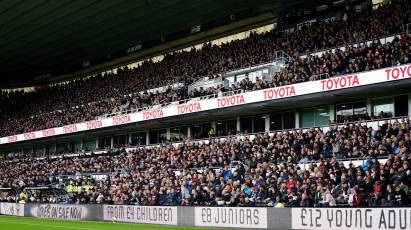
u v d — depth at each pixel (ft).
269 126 110.93
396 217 55.11
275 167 80.89
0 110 203.62
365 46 93.97
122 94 158.20
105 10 140.36
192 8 137.59
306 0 127.13
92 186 117.29
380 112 91.86
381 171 65.77
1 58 189.78
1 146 186.09
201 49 147.84
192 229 72.38
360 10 114.01
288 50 116.06
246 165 91.30
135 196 97.14
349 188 67.82
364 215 57.88
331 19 117.60
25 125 179.63
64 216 102.42
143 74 161.07
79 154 154.10
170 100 131.23
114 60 183.93
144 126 133.59
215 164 98.84
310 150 85.40
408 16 96.78
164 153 116.57
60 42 170.19
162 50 168.25
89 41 168.76
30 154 184.75
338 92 89.45
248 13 139.33
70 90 188.55
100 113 154.30
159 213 83.41
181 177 96.53
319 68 96.84
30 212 111.65
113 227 78.74
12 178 153.89
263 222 68.69
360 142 79.51
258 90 102.37
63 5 137.18
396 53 86.02
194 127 128.47
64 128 154.10
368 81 84.94
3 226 83.82
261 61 120.37
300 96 95.14
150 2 133.39
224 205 75.82
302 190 70.90
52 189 124.77
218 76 128.47
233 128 118.52
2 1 135.33
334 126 92.07
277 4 132.46
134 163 122.31
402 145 71.51
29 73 213.66
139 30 157.38
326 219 61.62
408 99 89.20
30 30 158.61
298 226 64.59
